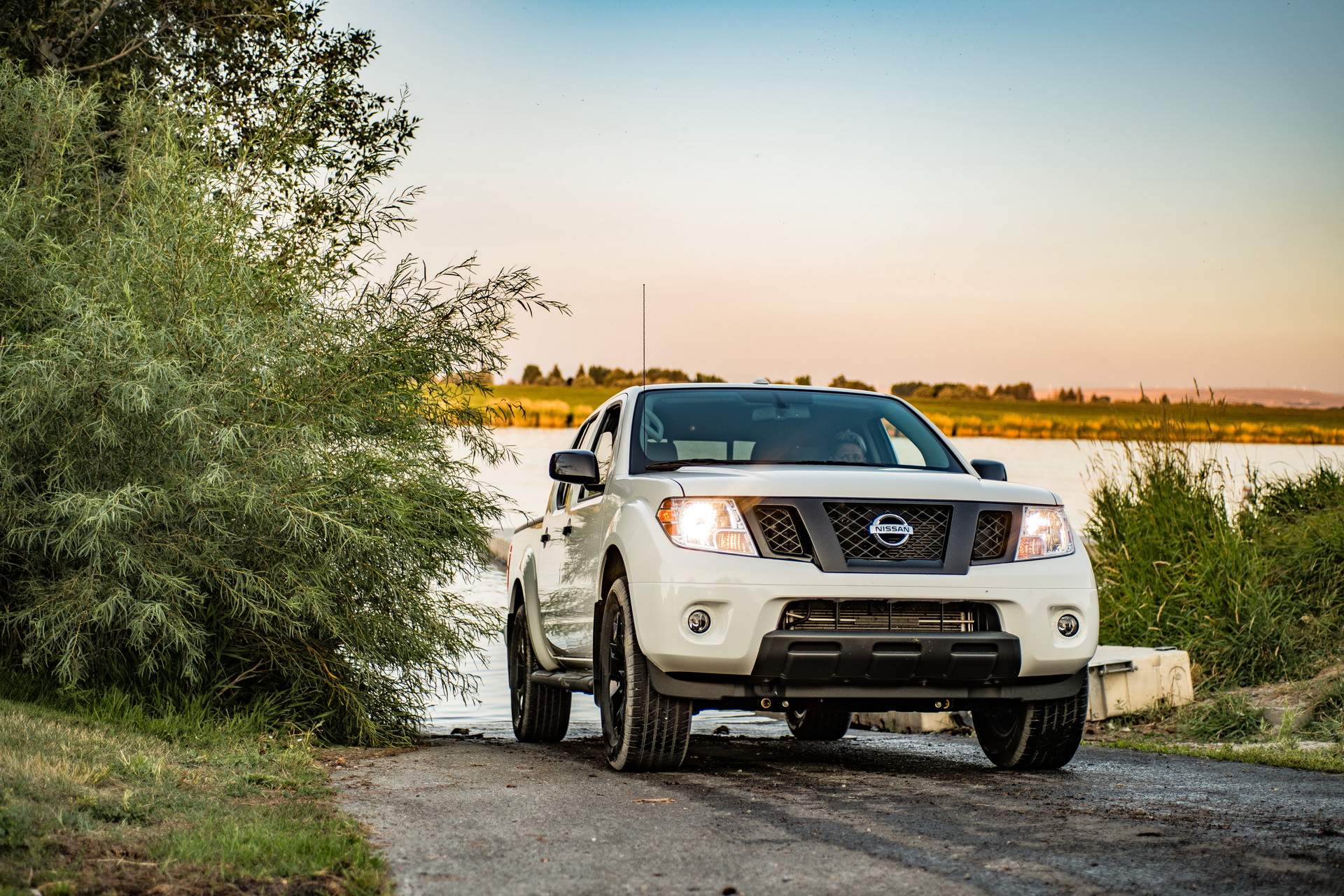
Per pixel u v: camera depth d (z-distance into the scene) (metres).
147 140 8.19
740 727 9.83
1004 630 5.38
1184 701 9.33
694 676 5.32
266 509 6.93
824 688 5.31
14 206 7.26
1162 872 3.67
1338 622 10.16
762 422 6.59
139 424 6.74
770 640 5.18
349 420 7.73
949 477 5.75
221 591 7.18
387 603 7.90
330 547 7.48
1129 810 4.67
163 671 7.22
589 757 6.57
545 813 4.58
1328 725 8.17
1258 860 3.80
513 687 8.31
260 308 7.72
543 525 7.78
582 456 6.42
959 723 9.10
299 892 3.42
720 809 4.66
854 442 6.52
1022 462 34.09
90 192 8.17
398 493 7.91
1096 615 5.58
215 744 6.18
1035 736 5.80
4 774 4.47
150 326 6.90
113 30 10.99
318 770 5.52
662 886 3.55
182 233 7.28
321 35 11.66
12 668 7.26
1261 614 10.13
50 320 7.17
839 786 5.26
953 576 5.32
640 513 5.60
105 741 5.57
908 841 4.11
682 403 6.70
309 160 9.29
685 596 5.23
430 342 8.35
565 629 6.97
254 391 7.28
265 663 7.57
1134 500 11.87
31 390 6.46
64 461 6.78
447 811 4.60
